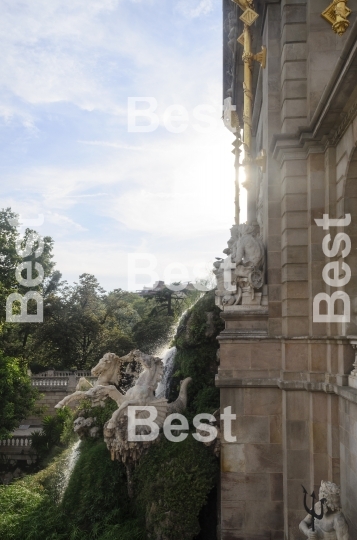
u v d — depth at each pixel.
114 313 63.12
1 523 17.19
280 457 14.80
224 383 15.14
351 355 12.91
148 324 45.69
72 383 44.72
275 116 16.23
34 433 35.41
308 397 14.22
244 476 14.83
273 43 16.42
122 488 17.03
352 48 9.80
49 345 54.00
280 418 14.95
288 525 13.96
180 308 44.53
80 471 18.00
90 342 57.22
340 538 9.75
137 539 14.77
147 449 15.95
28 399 37.06
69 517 16.83
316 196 14.44
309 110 14.82
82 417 20.86
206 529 15.95
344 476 12.73
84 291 59.06
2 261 39.91
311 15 14.92
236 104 30.38
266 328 15.64
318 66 14.79
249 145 19.83
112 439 15.89
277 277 15.53
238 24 21.67
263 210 17.73
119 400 16.19
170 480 14.96
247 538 14.56
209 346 20.92
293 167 14.91
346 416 12.54
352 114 12.05
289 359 14.46
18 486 21.22
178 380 21.45
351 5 14.41
